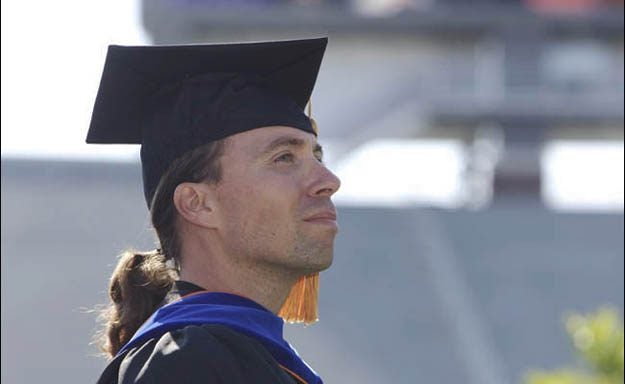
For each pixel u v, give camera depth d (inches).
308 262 315.9
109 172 2437.3
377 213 2586.1
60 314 2188.7
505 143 3631.9
